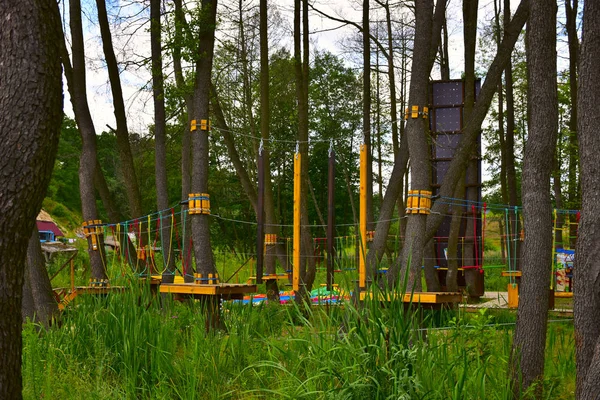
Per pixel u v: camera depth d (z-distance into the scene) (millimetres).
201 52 12250
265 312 10930
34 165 4148
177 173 33250
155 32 14484
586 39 6094
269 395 6953
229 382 7266
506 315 11734
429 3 10508
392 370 5559
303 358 6527
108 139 21906
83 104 13625
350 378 5812
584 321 5734
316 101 35281
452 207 17453
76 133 30125
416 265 9922
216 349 7977
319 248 22203
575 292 5855
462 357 6445
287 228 36781
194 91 12211
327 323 6801
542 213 6930
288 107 33781
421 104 10352
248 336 8523
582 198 5977
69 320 8992
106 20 15039
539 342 6766
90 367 7742
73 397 6969
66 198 59000
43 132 4172
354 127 35750
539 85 7082
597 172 5895
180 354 8750
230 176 35375
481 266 18141
